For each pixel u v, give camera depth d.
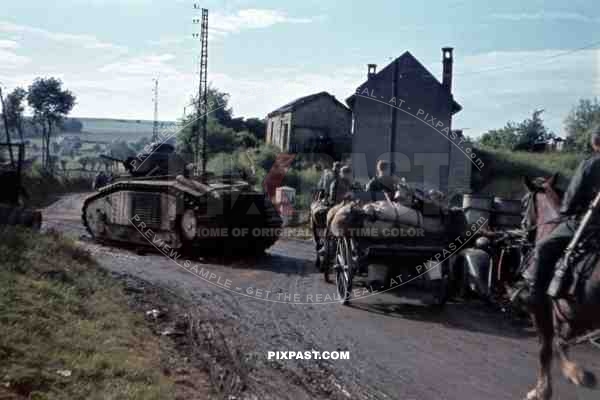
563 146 34.16
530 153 29.92
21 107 39.78
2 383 5.06
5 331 5.97
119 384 5.60
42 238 11.02
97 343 6.55
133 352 6.72
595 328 5.52
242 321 8.99
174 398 5.69
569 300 5.50
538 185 6.92
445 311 9.92
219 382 6.48
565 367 5.83
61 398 5.09
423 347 7.96
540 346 6.04
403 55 26.17
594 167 5.64
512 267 9.33
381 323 9.12
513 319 9.45
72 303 7.73
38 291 7.65
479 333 8.66
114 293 9.31
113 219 16.02
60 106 41.38
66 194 35.47
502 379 6.80
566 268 5.52
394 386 6.56
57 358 5.79
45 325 6.55
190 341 7.86
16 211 13.68
